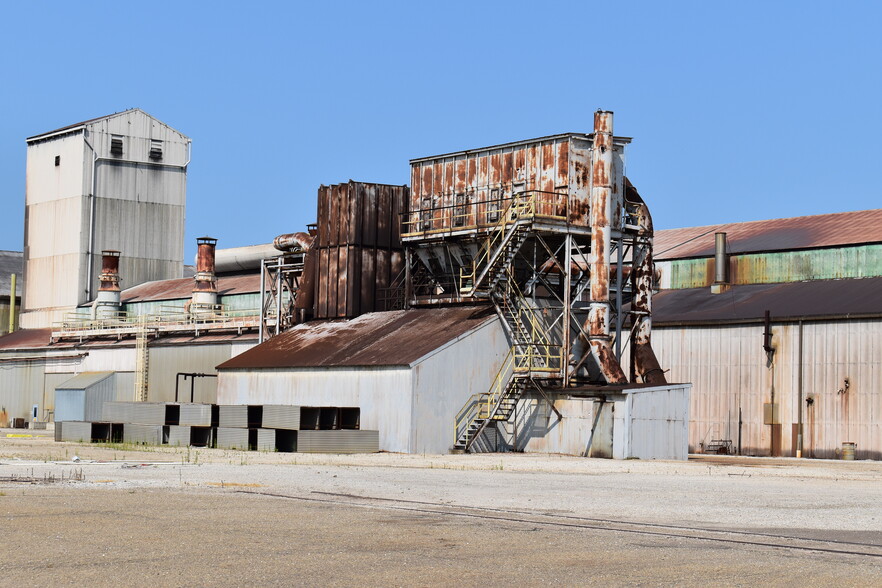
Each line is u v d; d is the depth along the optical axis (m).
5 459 43.47
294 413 54.50
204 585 16.06
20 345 106.31
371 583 16.39
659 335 66.94
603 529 22.78
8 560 17.86
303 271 72.94
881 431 57.00
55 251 114.94
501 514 25.39
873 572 17.88
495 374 56.62
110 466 39.56
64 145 114.94
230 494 29.06
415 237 63.69
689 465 47.47
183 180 118.19
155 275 116.25
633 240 58.69
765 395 61.97
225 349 81.50
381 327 63.06
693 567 18.08
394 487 32.34
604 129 56.41
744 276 72.94
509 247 56.78
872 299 60.25
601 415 52.59
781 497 31.39
